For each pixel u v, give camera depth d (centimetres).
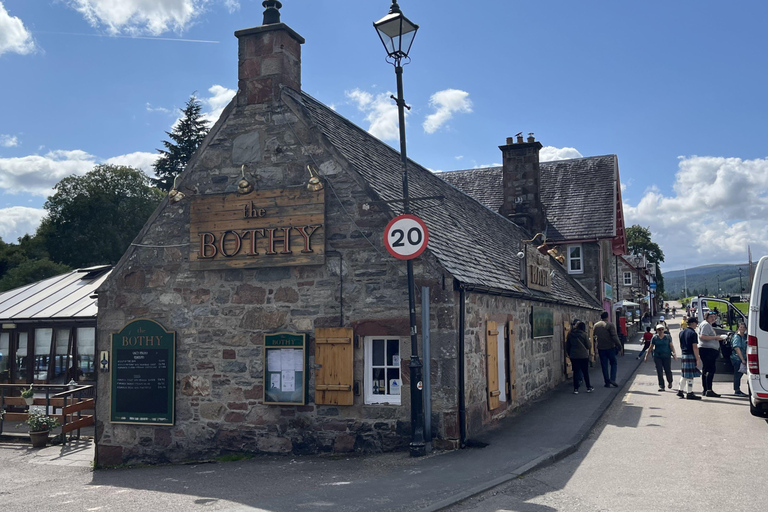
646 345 2455
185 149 5109
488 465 816
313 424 1012
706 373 1395
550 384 1605
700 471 763
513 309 1292
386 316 982
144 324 1126
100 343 1158
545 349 1568
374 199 1009
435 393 939
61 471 1112
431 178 1767
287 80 1120
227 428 1062
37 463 1206
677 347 3097
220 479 872
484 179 3366
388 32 915
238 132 1109
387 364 1000
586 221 2942
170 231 1134
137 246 1150
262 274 1065
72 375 1719
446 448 924
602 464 820
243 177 1068
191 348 1098
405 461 876
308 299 1031
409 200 938
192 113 5172
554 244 2898
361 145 1266
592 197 3045
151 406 1108
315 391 1007
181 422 1093
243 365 1062
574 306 1967
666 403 1323
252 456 1038
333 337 1000
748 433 980
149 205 4503
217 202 1088
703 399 1362
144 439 1115
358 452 980
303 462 955
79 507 761
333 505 677
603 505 644
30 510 761
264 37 1114
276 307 1051
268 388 1037
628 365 2281
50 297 1883
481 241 1446
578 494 687
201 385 1086
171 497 782
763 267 1033
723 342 1773
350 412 992
